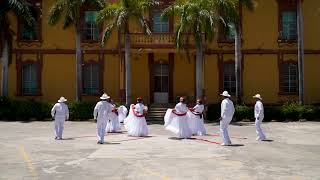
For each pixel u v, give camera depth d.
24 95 39.06
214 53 39.25
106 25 39.00
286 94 39.16
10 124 31.42
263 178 11.72
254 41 39.47
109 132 24.81
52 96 39.22
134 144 19.28
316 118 35.31
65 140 20.95
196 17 32.25
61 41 39.34
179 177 11.93
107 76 39.28
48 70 39.25
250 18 39.53
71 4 34.44
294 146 18.58
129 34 34.62
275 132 25.36
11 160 14.90
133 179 11.70
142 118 23.03
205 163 14.18
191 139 21.30
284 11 39.59
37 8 39.31
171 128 21.91
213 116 34.72
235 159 14.99
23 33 39.28
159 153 16.47
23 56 39.22
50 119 35.66
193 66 39.75
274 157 15.44
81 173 12.56
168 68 39.88
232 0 33.41
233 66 39.25
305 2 39.75
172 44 37.28
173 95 39.75
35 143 19.75
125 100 36.78
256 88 39.25
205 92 39.16
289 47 39.44
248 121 34.06
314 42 39.50
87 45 39.34
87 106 35.50
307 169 13.05
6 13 35.56
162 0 39.09
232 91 39.25
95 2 35.25
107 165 13.88
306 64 39.41
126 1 32.81
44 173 12.57
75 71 39.25
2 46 35.84
